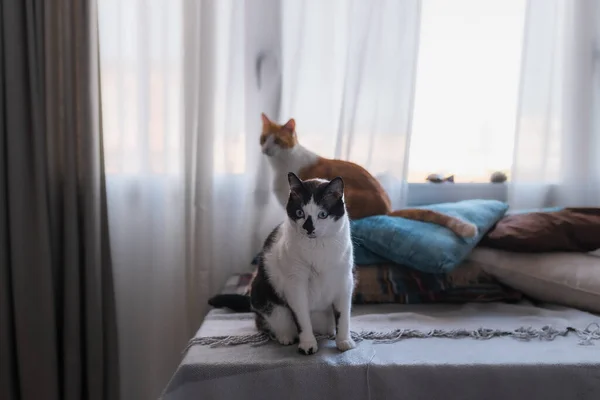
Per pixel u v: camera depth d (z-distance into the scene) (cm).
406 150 161
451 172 173
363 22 155
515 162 163
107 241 154
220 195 159
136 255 158
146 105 151
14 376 150
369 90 159
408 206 171
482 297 131
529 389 91
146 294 160
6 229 144
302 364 93
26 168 143
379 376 91
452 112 169
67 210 143
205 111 152
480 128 170
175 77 154
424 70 167
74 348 146
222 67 157
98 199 147
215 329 113
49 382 146
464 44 166
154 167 153
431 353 97
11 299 146
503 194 173
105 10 148
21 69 140
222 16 156
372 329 111
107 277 155
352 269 109
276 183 151
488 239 140
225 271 162
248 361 94
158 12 149
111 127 151
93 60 142
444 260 126
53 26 145
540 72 159
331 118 162
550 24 157
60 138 148
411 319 118
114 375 157
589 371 90
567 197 165
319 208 96
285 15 157
